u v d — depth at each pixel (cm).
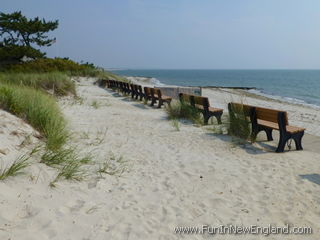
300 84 5647
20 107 507
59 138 455
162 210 304
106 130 656
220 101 1681
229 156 502
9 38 3045
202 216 295
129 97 1499
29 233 230
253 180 393
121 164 438
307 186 372
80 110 935
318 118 1197
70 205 288
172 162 465
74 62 2614
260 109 578
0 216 237
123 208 300
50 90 1169
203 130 717
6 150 344
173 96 1446
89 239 240
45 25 3109
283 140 530
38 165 346
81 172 378
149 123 798
